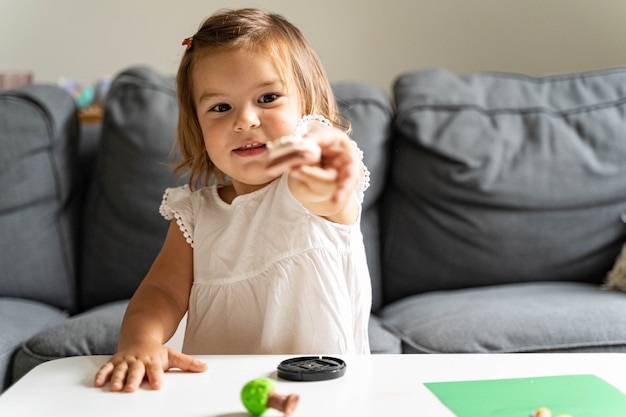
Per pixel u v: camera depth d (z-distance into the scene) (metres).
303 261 0.99
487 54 2.49
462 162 1.81
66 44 2.57
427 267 1.84
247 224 1.05
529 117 1.89
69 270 1.90
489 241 1.81
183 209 1.11
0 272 1.83
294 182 0.85
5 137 1.86
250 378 0.75
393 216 1.90
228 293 1.04
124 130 1.87
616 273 1.68
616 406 0.65
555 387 0.70
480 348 1.37
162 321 0.97
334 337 0.98
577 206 1.81
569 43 2.47
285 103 1.03
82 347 1.38
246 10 1.11
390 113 1.95
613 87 1.94
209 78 1.02
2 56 2.58
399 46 2.51
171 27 2.54
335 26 2.51
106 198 1.89
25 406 0.69
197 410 0.67
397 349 1.42
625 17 2.44
